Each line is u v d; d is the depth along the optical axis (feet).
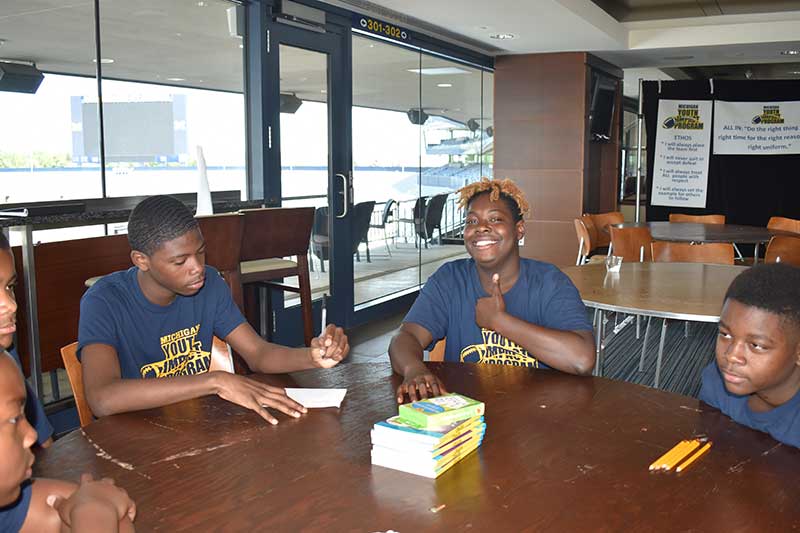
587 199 26.94
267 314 13.12
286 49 16.05
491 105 26.86
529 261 7.00
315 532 3.45
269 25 15.34
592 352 6.18
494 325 6.36
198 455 4.42
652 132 27.35
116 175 12.98
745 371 4.54
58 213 9.54
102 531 3.06
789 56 27.40
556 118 26.11
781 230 19.34
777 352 4.43
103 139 12.69
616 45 24.40
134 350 6.13
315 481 4.03
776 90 26.23
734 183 27.32
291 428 4.87
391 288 21.24
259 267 12.07
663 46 25.12
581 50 25.38
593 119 27.07
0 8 11.13
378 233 20.38
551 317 6.61
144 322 6.19
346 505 3.73
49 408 10.34
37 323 8.98
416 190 22.35
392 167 20.85
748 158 27.12
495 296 6.42
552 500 3.76
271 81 15.55
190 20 14.10
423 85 22.38
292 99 16.30
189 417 5.10
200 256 6.07
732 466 4.19
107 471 4.20
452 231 24.89
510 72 26.40
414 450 4.09
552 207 26.48
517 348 6.73
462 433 4.28
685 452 4.34
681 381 14.62
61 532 3.42
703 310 9.45
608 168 30.58
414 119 21.95
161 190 13.85
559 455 4.35
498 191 6.66
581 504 3.71
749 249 29.04
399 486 3.95
